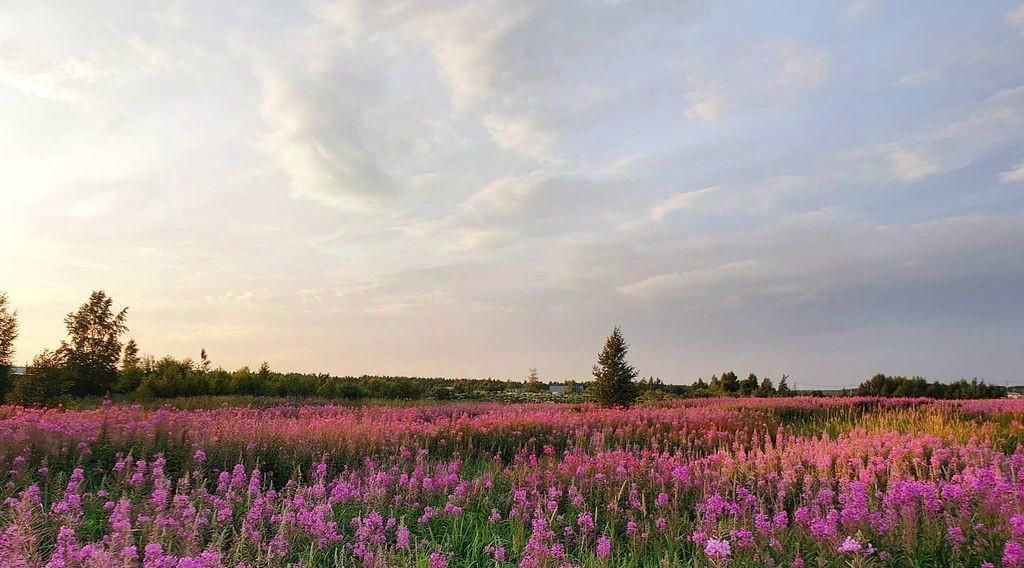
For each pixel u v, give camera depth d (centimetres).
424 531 719
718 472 927
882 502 745
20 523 558
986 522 614
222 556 541
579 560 623
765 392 4672
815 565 577
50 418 1459
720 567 527
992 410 2216
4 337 2706
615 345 2909
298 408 2572
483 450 1353
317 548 623
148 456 1031
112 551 505
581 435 1479
